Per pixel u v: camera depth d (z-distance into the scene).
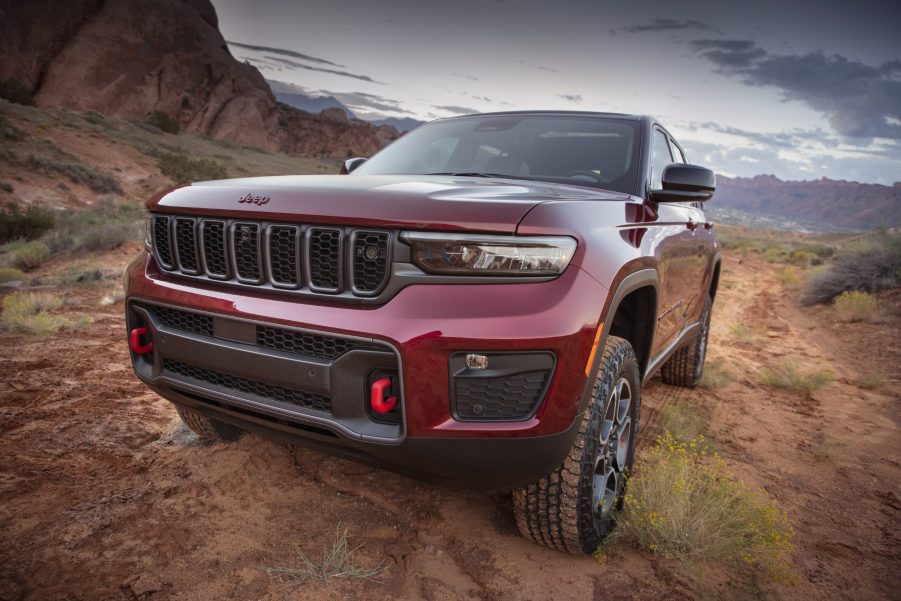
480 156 3.17
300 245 1.93
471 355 1.79
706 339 4.97
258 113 102.81
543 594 2.09
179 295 2.17
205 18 113.44
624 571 2.28
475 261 1.81
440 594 2.04
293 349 1.96
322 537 2.32
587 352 1.88
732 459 3.47
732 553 2.39
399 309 1.81
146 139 52.22
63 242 12.40
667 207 3.18
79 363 4.23
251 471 2.78
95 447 2.93
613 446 2.45
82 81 86.06
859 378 5.66
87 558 2.09
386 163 3.31
